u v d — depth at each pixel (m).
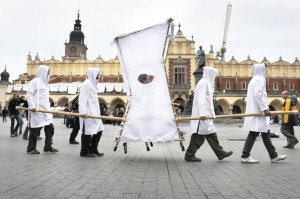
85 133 6.91
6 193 3.60
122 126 6.77
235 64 57.50
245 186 4.13
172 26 6.97
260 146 9.92
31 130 7.29
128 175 4.79
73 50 72.69
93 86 7.28
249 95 6.55
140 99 6.79
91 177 4.59
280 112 6.22
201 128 6.36
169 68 53.97
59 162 6.00
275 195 3.67
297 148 9.66
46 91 7.65
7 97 54.53
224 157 6.61
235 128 22.47
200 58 27.05
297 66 57.38
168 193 3.71
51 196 3.50
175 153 7.86
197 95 6.57
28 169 5.18
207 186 4.11
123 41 6.93
